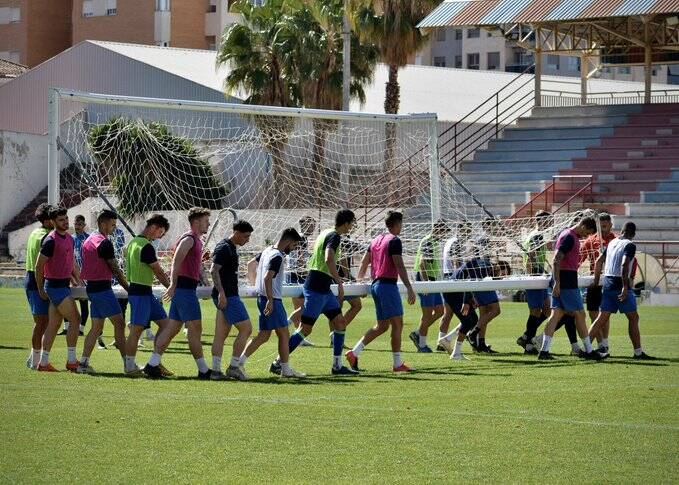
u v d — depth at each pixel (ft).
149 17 537.65
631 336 127.75
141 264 108.17
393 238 112.98
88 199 220.43
